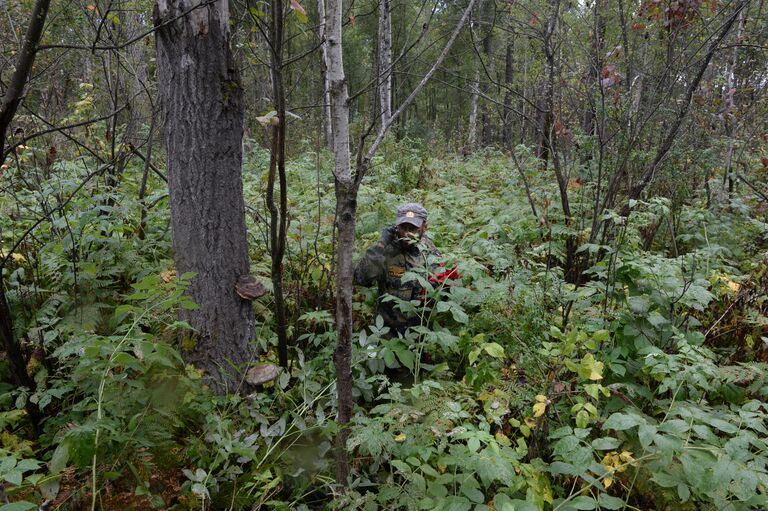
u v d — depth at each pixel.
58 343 3.01
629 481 2.48
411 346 3.18
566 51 5.82
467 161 11.79
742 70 7.07
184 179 2.89
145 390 2.56
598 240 4.46
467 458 2.18
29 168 4.61
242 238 3.06
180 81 2.78
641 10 4.90
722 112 6.04
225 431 2.64
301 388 3.10
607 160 5.06
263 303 3.84
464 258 4.22
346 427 2.52
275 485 2.51
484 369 2.79
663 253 5.08
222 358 3.05
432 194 7.11
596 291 3.53
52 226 3.36
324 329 3.82
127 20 5.46
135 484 2.34
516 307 3.16
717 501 2.09
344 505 2.38
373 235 5.00
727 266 4.59
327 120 10.27
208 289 2.98
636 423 2.18
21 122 5.09
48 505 1.96
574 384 2.96
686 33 5.13
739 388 2.87
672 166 5.41
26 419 2.75
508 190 7.04
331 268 3.81
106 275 3.29
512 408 2.86
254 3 2.82
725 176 6.11
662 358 2.69
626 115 4.84
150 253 3.88
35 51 2.14
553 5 5.38
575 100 5.26
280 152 2.77
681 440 2.22
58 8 4.27
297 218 5.25
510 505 1.94
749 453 2.03
